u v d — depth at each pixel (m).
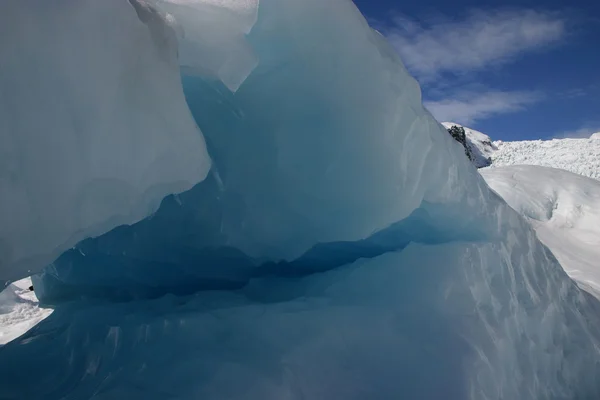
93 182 1.29
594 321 3.84
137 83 1.38
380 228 2.27
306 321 2.06
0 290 1.34
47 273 3.17
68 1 1.23
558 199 8.39
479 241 2.91
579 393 3.11
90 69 1.26
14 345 2.45
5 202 1.12
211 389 1.66
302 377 1.80
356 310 2.16
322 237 2.31
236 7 1.93
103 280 2.83
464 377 1.97
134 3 1.47
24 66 1.15
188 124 1.54
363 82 2.22
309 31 2.22
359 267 2.48
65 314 2.80
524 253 3.40
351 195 2.21
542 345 2.97
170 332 2.03
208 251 2.38
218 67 1.80
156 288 2.75
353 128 2.19
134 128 1.36
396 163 2.21
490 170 9.64
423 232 2.81
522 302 2.97
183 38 1.76
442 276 2.43
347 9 2.21
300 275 2.68
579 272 5.94
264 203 2.23
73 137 1.23
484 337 2.27
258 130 2.24
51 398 1.84
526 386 2.50
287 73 2.25
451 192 2.66
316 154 2.20
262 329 2.00
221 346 1.90
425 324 2.18
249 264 2.51
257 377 1.73
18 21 1.14
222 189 2.25
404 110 2.29
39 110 1.17
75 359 2.12
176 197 2.27
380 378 1.89
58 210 1.22
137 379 1.75
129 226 2.40
